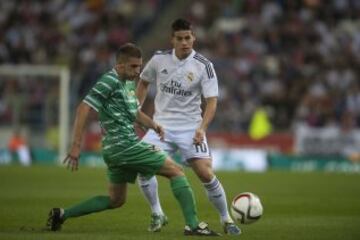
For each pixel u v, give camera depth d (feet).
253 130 333.42
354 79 366.22
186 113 115.14
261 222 129.18
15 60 401.08
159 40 412.16
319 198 181.16
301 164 319.88
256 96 366.63
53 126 341.21
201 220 133.18
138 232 112.27
